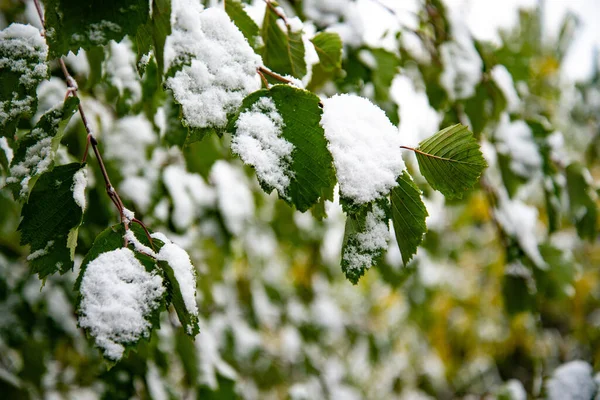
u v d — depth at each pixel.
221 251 1.00
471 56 0.73
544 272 0.81
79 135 0.66
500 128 0.80
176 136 0.55
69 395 0.95
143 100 0.56
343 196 0.38
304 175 0.38
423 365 2.05
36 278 0.82
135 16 0.38
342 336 1.59
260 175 0.37
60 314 0.81
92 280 0.37
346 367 1.76
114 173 0.68
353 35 0.63
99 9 0.38
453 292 1.77
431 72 0.75
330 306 1.52
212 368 0.85
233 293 1.27
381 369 2.09
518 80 0.86
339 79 0.61
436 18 0.74
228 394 0.84
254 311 1.29
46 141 0.41
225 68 0.39
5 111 0.41
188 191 0.83
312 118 0.38
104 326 0.37
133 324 0.37
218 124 0.39
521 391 0.90
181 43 0.39
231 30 0.40
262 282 1.38
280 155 0.38
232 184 0.91
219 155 0.73
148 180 0.71
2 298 0.79
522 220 0.85
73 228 0.41
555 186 0.81
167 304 0.39
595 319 1.69
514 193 0.81
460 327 1.79
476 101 0.71
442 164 0.40
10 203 0.81
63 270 0.40
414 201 0.39
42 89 0.59
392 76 0.65
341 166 0.38
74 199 0.41
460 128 0.39
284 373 1.40
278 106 0.39
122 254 0.38
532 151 0.80
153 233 0.40
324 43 0.51
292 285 1.64
